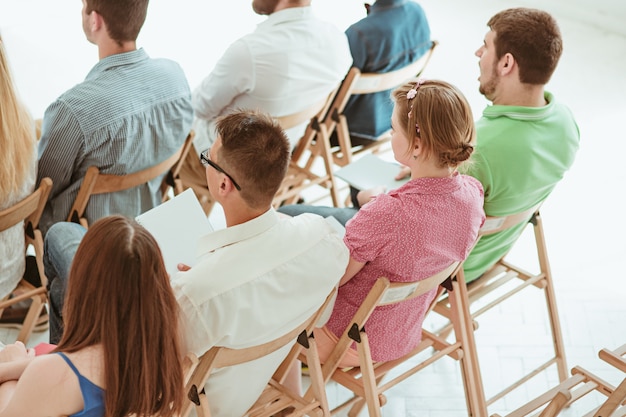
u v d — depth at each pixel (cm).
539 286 294
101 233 161
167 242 228
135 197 307
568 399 206
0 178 251
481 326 338
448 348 256
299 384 257
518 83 255
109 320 160
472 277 285
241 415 223
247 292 184
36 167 270
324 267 199
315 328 241
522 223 283
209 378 200
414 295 228
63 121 271
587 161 448
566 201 418
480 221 228
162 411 175
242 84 326
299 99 335
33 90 479
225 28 581
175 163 316
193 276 181
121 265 158
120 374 164
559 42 250
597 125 479
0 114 242
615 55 561
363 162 304
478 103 500
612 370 314
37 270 306
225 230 190
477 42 575
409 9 362
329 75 336
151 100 285
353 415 288
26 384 164
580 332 334
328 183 381
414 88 214
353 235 216
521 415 221
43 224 300
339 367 248
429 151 210
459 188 218
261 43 317
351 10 624
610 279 365
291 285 193
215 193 195
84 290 161
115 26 275
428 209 213
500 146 250
